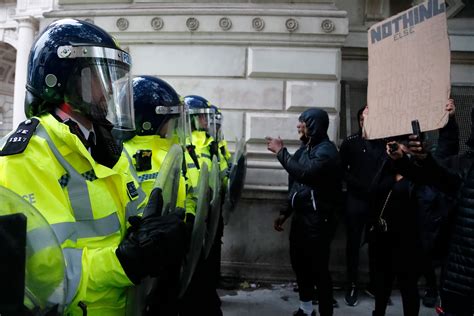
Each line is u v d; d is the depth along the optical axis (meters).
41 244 0.95
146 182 2.08
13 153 1.17
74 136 1.25
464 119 5.23
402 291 2.95
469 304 1.95
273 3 5.23
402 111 2.12
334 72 5.14
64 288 1.01
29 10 10.03
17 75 10.10
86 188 1.27
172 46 5.29
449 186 2.19
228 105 5.24
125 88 1.50
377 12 5.45
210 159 3.40
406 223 2.89
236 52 5.23
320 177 3.27
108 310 1.28
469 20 5.36
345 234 4.93
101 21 5.36
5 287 0.85
